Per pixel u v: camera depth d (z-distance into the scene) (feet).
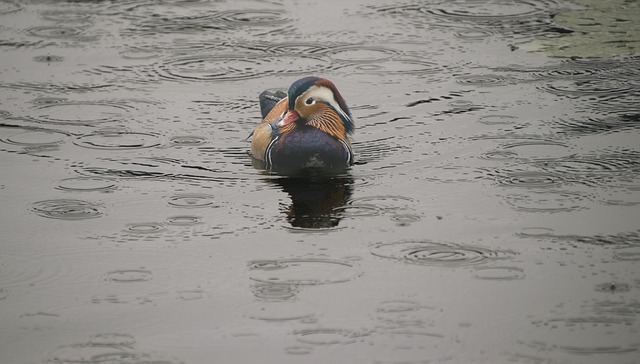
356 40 95.71
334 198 66.59
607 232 61.21
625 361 48.98
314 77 71.00
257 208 65.31
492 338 50.90
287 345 50.62
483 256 58.75
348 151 71.46
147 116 80.38
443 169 70.69
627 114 79.15
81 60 91.45
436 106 81.41
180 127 78.54
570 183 68.03
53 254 59.88
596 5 102.68
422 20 100.37
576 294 54.54
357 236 61.36
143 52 93.20
